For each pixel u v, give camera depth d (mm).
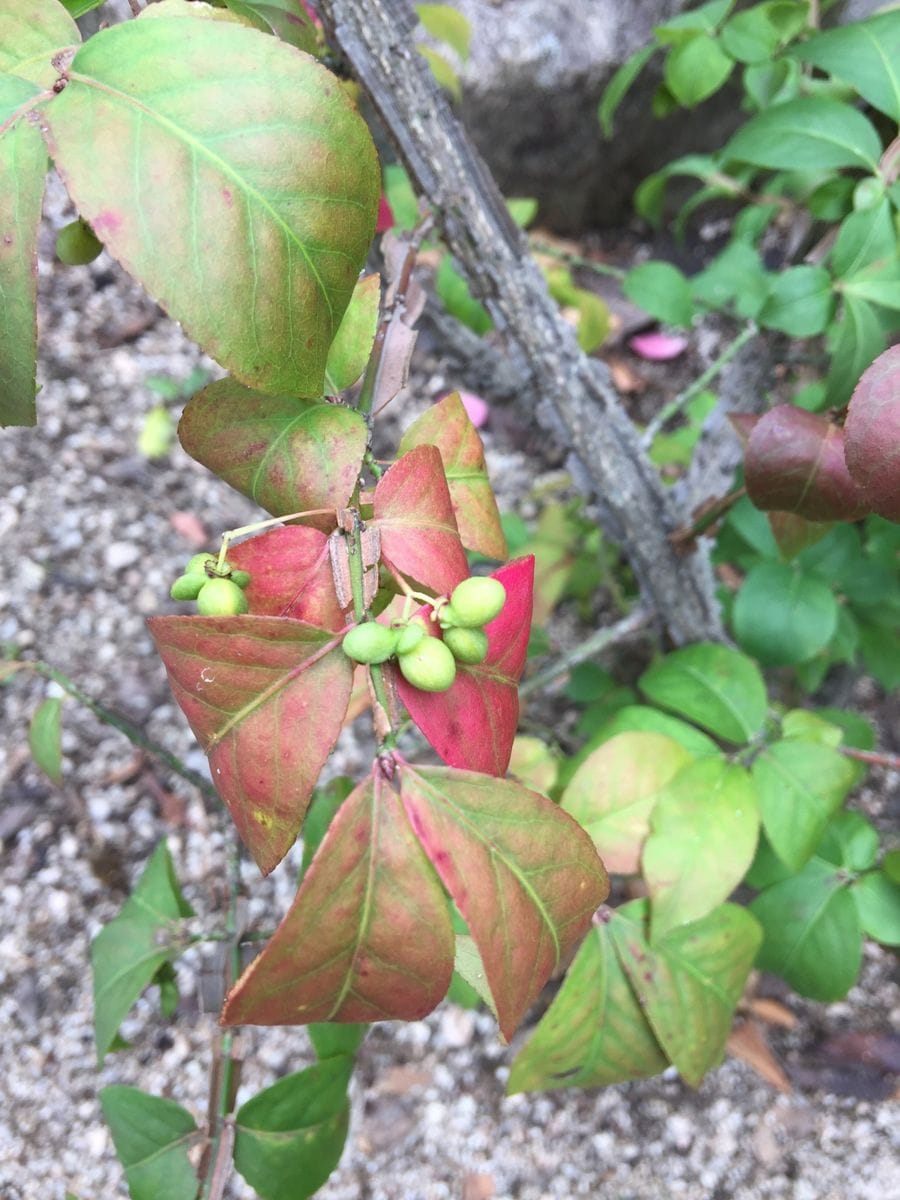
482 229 255
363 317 185
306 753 138
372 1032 404
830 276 262
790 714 300
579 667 435
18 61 130
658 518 340
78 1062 389
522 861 134
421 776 130
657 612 381
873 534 351
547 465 567
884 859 300
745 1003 412
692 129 593
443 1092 394
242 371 132
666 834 263
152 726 459
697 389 372
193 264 124
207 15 137
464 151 243
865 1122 392
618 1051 281
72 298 566
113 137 122
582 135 585
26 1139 374
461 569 159
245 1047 398
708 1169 382
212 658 137
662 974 273
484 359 390
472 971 174
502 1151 384
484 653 147
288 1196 249
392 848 127
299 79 128
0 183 123
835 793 273
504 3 551
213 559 156
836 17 392
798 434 213
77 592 489
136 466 527
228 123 125
